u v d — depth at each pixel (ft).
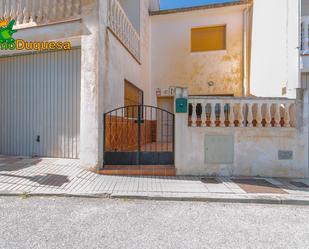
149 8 35.01
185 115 17.93
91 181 16.01
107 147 19.08
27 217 10.89
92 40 17.84
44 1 19.47
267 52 23.94
